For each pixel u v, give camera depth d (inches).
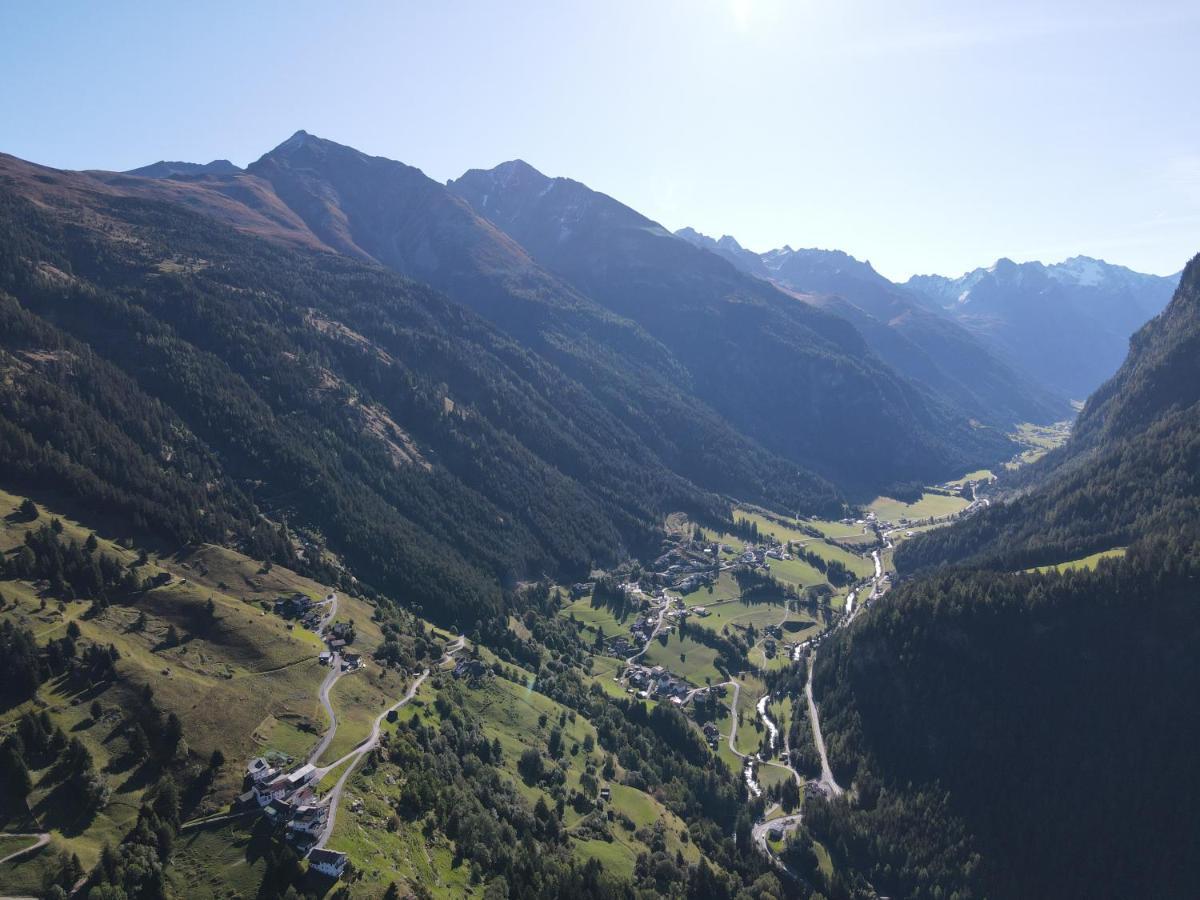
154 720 5669.3
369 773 5915.4
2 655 5693.9
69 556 7244.1
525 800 6796.3
